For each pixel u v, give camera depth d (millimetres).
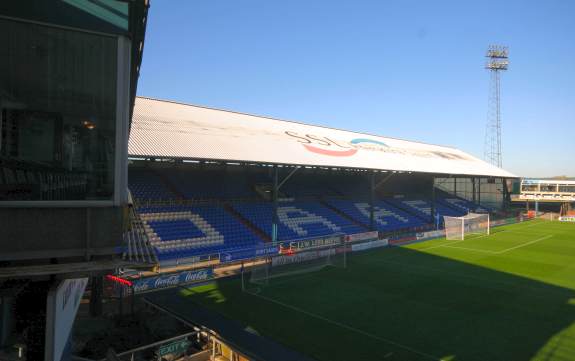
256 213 34625
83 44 5160
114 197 5230
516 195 77688
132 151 21156
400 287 21062
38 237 4840
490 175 52344
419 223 47125
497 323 15672
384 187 54562
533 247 34438
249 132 32844
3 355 6891
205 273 22562
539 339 14070
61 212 4961
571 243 36781
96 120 5203
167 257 24859
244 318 16188
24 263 4836
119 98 5316
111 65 5297
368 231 39500
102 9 5230
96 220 5141
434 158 50938
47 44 4984
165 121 28297
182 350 12406
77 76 5121
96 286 16016
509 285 21516
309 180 46312
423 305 17984
